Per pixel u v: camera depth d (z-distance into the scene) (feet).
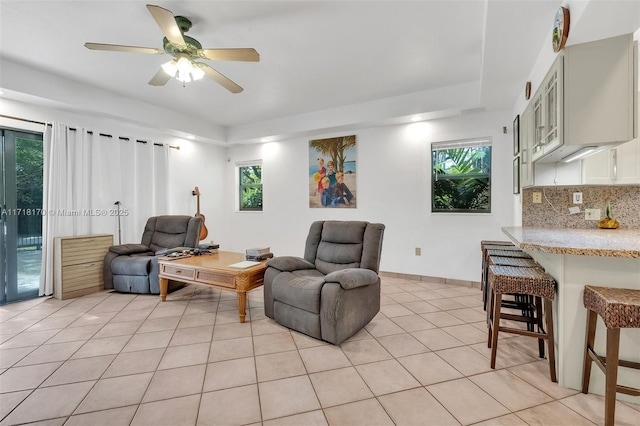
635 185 8.19
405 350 7.44
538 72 8.18
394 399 5.58
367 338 8.11
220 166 20.24
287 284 8.54
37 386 6.00
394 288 12.92
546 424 4.91
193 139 18.01
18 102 11.14
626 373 5.49
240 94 13.21
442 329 8.68
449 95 12.35
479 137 12.91
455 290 12.64
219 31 8.32
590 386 5.69
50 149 11.83
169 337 8.19
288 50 9.39
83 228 12.89
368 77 11.44
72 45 9.05
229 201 20.57
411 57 9.87
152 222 14.56
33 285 11.78
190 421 5.03
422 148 14.14
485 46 7.66
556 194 9.15
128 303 11.03
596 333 5.66
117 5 7.18
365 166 15.61
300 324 8.25
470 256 13.17
